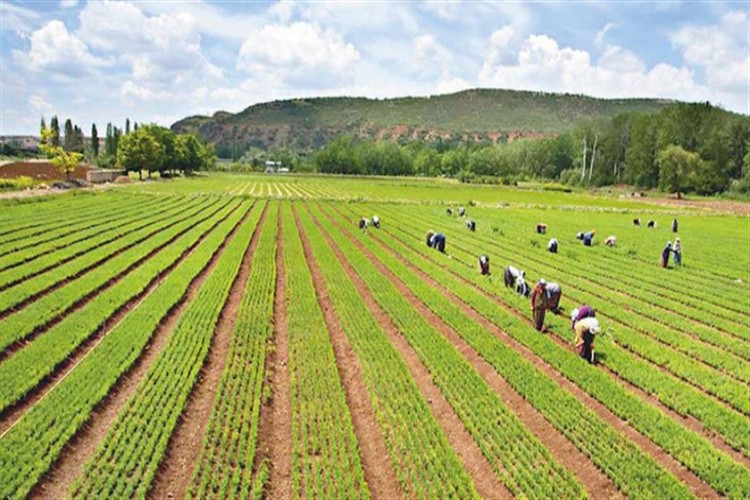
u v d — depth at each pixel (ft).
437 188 449.89
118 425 52.95
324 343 76.59
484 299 101.55
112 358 66.74
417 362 73.00
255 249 146.20
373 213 246.06
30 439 49.06
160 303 90.17
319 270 123.85
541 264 139.23
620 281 123.95
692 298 111.24
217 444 51.39
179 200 269.64
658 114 501.15
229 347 73.72
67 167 350.64
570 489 46.32
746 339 87.92
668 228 227.40
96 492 42.96
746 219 279.08
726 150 433.89
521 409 61.05
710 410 60.59
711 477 48.44
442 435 54.24
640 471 48.73
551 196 405.18
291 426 55.93
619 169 531.91
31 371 61.82
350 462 49.80
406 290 109.91
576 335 76.79
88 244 136.15
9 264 109.19
